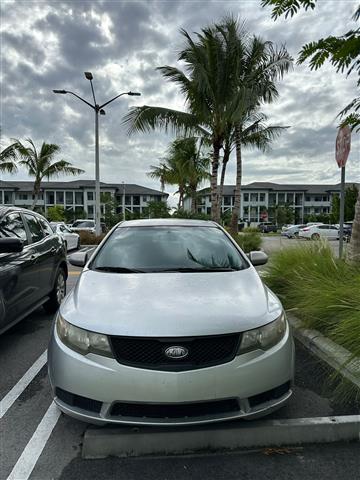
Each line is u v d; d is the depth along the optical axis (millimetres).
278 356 2498
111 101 18609
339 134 5512
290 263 6199
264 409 2408
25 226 4973
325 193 76625
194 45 12938
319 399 3096
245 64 13836
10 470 2283
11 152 23766
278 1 2938
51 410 2957
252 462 2361
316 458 2404
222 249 3918
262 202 74562
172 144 23703
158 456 2412
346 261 5449
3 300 3793
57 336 2598
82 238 20688
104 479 2207
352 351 3305
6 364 3875
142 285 2994
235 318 2488
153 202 36875
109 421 2301
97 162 19891
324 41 3080
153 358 2316
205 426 2502
